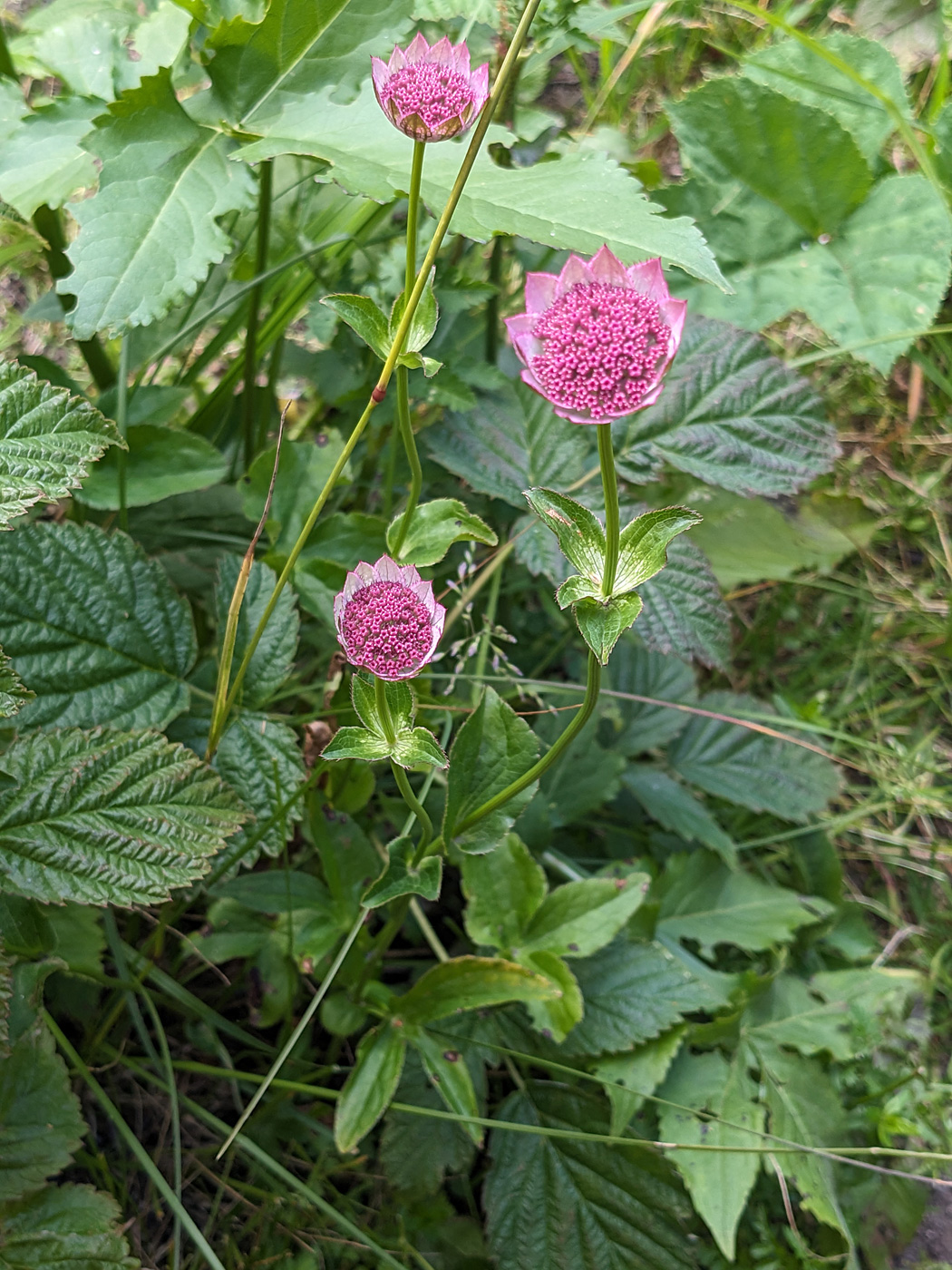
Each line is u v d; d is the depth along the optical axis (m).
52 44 0.52
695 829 0.58
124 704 0.47
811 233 0.64
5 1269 0.41
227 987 0.52
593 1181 0.50
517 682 0.52
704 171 0.64
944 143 0.65
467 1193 0.50
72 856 0.42
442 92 0.38
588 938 0.49
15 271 0.64
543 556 0.55
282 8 0.46
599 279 0.37
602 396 0.35
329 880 0.48
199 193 0.45
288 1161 0.50
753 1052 0.54
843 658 0.69
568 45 0.55
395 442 0.55
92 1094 0.49
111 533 0.49
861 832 0.62
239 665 0.50
